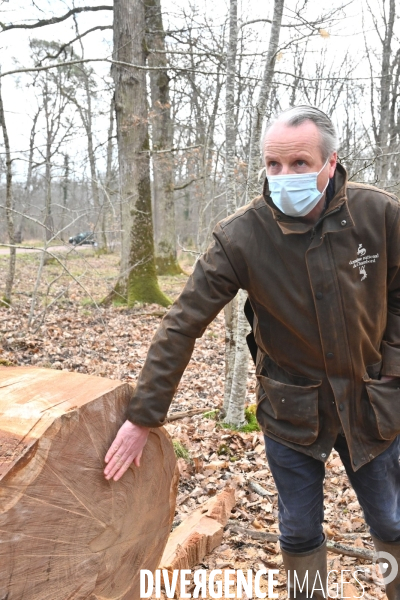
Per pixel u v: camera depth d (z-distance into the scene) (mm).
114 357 8078
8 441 1474
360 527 3398
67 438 1606
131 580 2043
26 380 1844
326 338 1938
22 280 14680
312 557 2197
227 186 5336
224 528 3344
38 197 23359
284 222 1883
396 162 11320
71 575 1678
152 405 1836
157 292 12414
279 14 4875
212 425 5336
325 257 1896
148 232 12492
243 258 1963
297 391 2039
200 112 12031
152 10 13125
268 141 1865
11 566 1451
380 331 2051
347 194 1947
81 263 18312
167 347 1880
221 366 7902
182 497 3895
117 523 1890
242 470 4398
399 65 12430
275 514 3594
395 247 1973
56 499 1584
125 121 12086
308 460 2127
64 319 10133
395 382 2092
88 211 12242
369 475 2117
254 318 2195
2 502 1414
